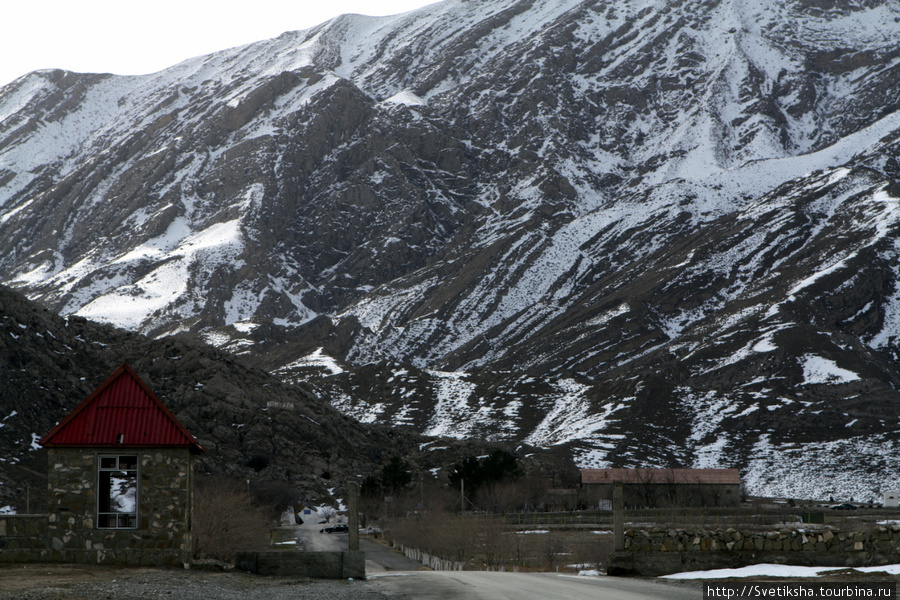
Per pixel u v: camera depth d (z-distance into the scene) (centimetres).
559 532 9662
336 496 13412
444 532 7294
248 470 13475
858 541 3822
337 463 14738
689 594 3177
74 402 13062
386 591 3359
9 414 11912
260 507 9056
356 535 3972
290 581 3700
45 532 3697
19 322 14362
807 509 14062
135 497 3759
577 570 5859
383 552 8719
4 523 3691
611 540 7862
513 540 7288
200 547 4731
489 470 13688
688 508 13425
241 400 15300
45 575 3397
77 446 3716
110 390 3809
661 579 3778
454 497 13200
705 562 3962
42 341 14225
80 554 3688
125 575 3450
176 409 14738
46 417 12319
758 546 3931
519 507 13550
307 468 14188
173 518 3725
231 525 4966
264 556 3912
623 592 3266
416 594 3234
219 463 13388
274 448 14400
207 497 5031
